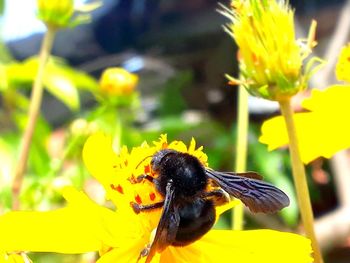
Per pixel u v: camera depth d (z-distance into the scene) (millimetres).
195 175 162
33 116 262
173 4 607
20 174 257
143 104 496
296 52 172
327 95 199
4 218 151
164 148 169
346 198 362
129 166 167
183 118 457
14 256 150
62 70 320
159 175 163
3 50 361
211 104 530
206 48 566
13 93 349
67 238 150
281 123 198
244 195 163
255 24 172
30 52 668
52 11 257
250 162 405
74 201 156
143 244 159
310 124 196
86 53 649
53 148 367
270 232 164
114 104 311
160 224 151
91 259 277
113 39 638
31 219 152
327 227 328
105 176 166
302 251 159
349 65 202
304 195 174
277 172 392
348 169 369
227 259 161
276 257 159
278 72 170
